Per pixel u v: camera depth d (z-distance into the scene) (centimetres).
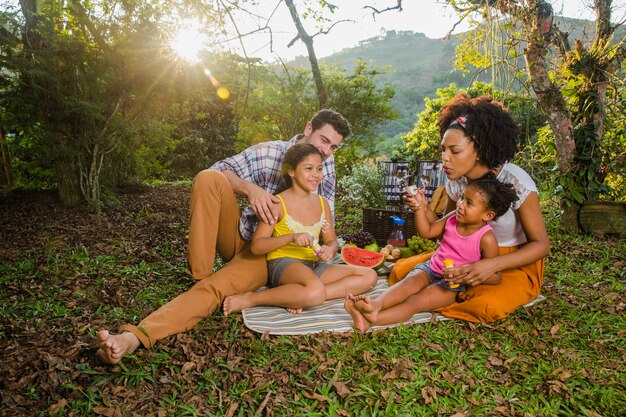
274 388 210
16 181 748
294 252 312
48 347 241
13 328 262
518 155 611
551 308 310
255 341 252
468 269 269
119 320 280
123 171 922
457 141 282
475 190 277
